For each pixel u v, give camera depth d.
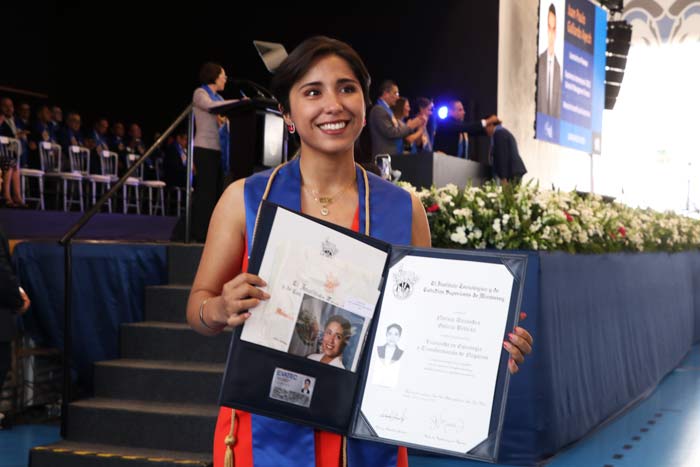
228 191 1.72
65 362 4.91
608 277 6.17
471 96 12.22
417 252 1.59
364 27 12.86
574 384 5.32
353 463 1.57
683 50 16.94
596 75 15.02
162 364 5.04
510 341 1.51
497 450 1.48
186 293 5.46
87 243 5.53
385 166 6.34
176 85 13.94
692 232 10.06
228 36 13.57
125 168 11.51
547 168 13.70
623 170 17.31
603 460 4.98
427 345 1.55
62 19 14.09
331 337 1.54
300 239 1.54
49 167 10.30
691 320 10.20
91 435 4.71
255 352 1.52
